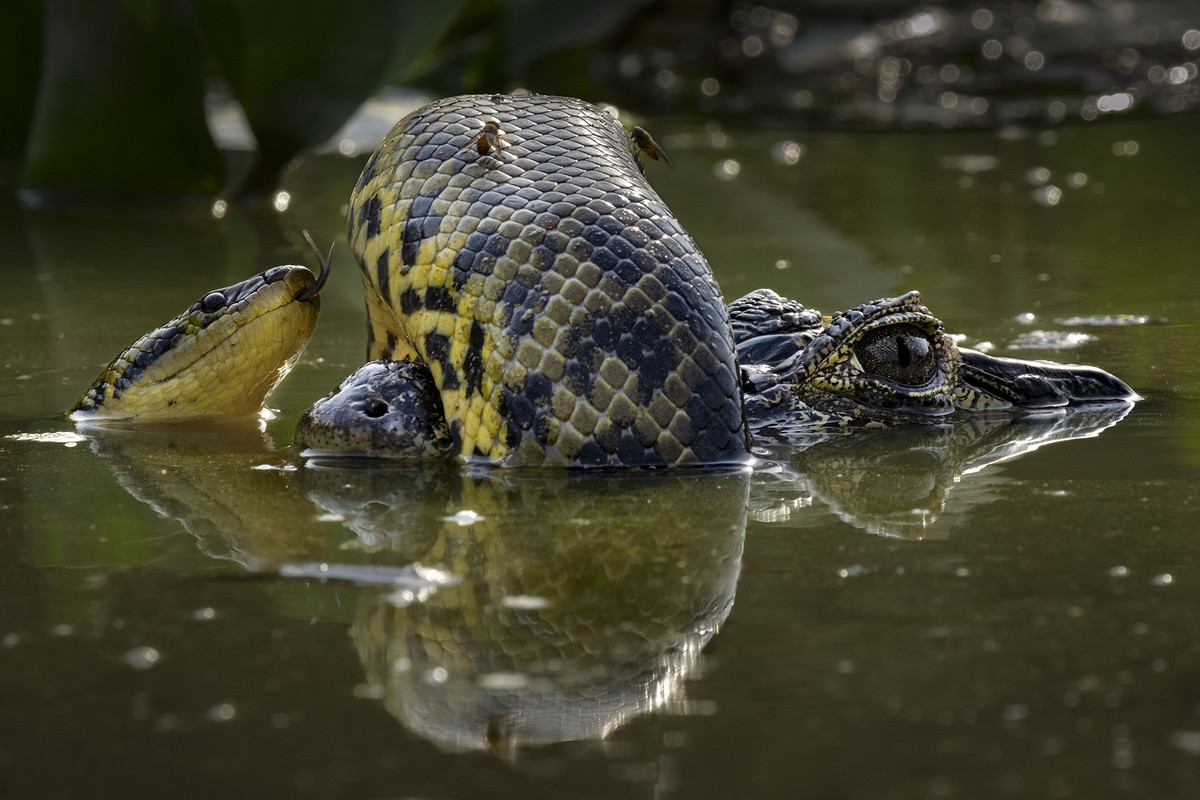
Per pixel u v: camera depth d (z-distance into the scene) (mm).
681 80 36406
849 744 4863
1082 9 40625
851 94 34625
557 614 6109
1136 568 6512
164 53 21375
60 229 19641
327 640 5828
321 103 21438
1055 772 4652
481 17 29297
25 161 23297
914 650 5617
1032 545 6898
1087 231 19156
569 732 5020
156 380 10086
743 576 6535
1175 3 40719
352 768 4758
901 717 5047
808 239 18734
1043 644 5645
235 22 20875
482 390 8406
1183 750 4781
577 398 8227
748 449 8633
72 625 5996
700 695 5270
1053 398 10117
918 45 38844
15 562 6855
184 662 5605
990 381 9984
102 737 4977
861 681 5344
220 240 18953
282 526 7398
